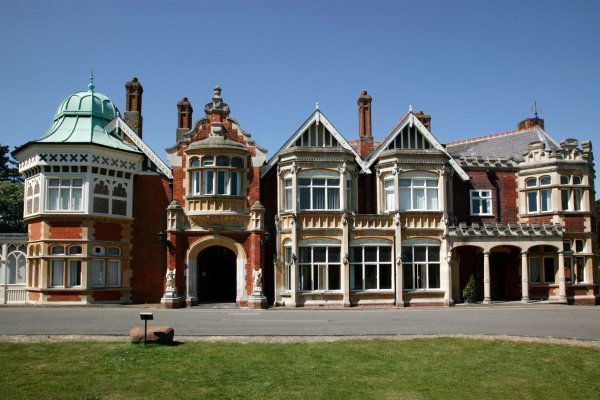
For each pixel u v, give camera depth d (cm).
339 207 3002
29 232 2973
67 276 2831
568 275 3253
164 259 3055
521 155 3625
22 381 1157
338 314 2416
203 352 1405
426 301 2988
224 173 2961
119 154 3002
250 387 1139
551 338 1642
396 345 1532
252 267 2878
